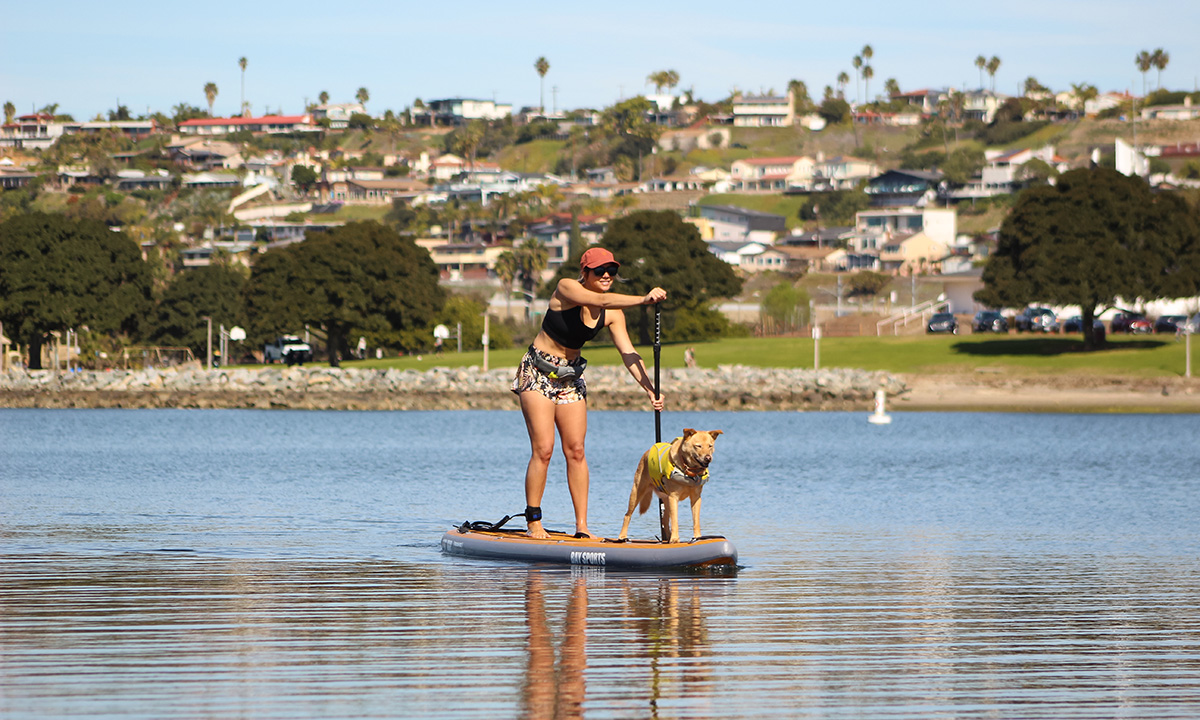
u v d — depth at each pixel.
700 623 13.59
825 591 15.71
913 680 11.14
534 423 18.52
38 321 114.44
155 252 188.00
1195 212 102.12
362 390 97.44
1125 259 93.12
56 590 15.45
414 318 120.94
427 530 22.12
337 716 9.84
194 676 11.04
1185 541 21.19
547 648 12.31
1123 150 196.88
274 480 34.12
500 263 176.75
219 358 148.50
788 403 90.06
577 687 10.80
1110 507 27.33
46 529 22.05
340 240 116.19
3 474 36.44
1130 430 65.94
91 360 131.38
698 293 121.19
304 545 19.95
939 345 102.62
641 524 23.27
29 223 114.50
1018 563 18.33
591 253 18.14
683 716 9.94
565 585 16.06
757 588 15.91
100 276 116.69
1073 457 46.06
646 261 118.19
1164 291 94.62
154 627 13.17
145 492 30.09
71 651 12.02
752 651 12.26
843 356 101.00
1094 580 16.77
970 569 17.70
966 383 91.88
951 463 43.16
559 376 18.50
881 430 67.50
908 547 20.17
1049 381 89.75
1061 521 24.34
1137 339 99.50
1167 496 30.23
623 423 76.12
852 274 169.12
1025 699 10.52
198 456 46.16
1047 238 96.06
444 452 49.09
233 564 17.77
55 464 41.28
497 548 18.42
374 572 17.05
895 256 194.88
